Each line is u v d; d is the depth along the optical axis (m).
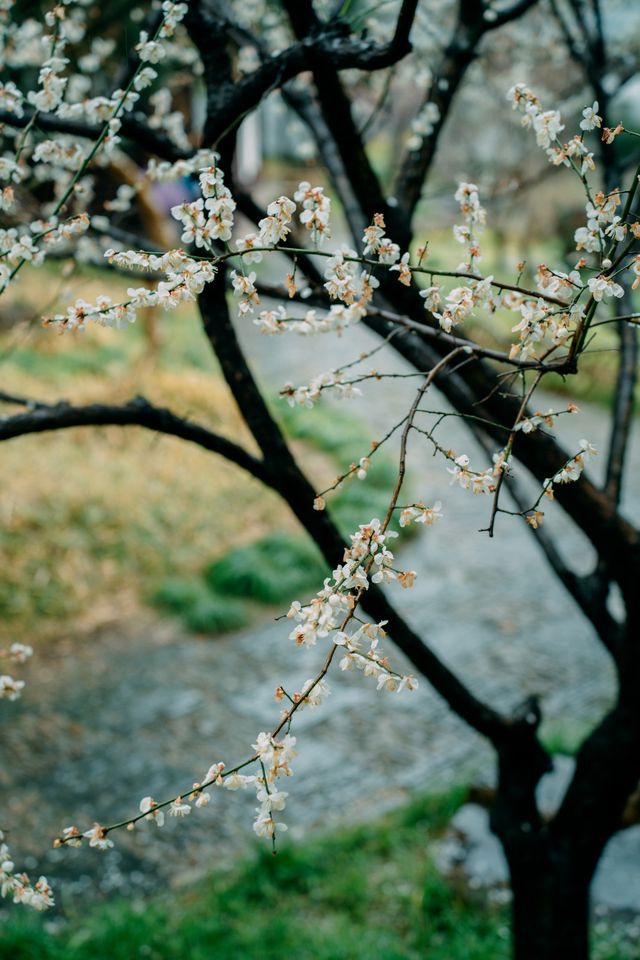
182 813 1.53
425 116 2.99
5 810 5.88
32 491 9.54
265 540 9.63
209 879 5.23
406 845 5.37
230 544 9.87
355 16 2.30
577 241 1.64
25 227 3.58
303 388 1.70
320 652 8.05
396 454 12.48
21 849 5.54
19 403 2.57
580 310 1.63
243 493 10.75
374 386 14.90
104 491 9.88
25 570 8.55
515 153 15.54
